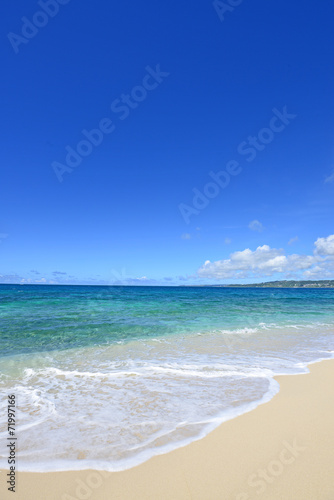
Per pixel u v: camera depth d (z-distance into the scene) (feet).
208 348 33.83
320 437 14.30
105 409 17.19
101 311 67.15
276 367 26.61
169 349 32.99
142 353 31.07
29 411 16.80
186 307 84.23
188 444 13.53
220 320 57.67
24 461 12.13
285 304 108.27
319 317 67.77
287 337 41.93
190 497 10.24
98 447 13.20
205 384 21.70
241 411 17.11
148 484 10.89
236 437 14.16
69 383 21.61
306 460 12.37
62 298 110.22
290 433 14.64
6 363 26.48
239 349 33.71
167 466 11.93
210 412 16.92
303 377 23.85
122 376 23.35
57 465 11.93
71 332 41.04
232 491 10.51
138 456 12.58
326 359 30.12
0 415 16.24
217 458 12.47
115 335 40.22
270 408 17.58
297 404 18.29
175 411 16.99
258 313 72.74
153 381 22.21
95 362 27.35
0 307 70.59
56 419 15.84
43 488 10.66
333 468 11.86
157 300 114.11
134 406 17.63
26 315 56.24
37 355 29.43
